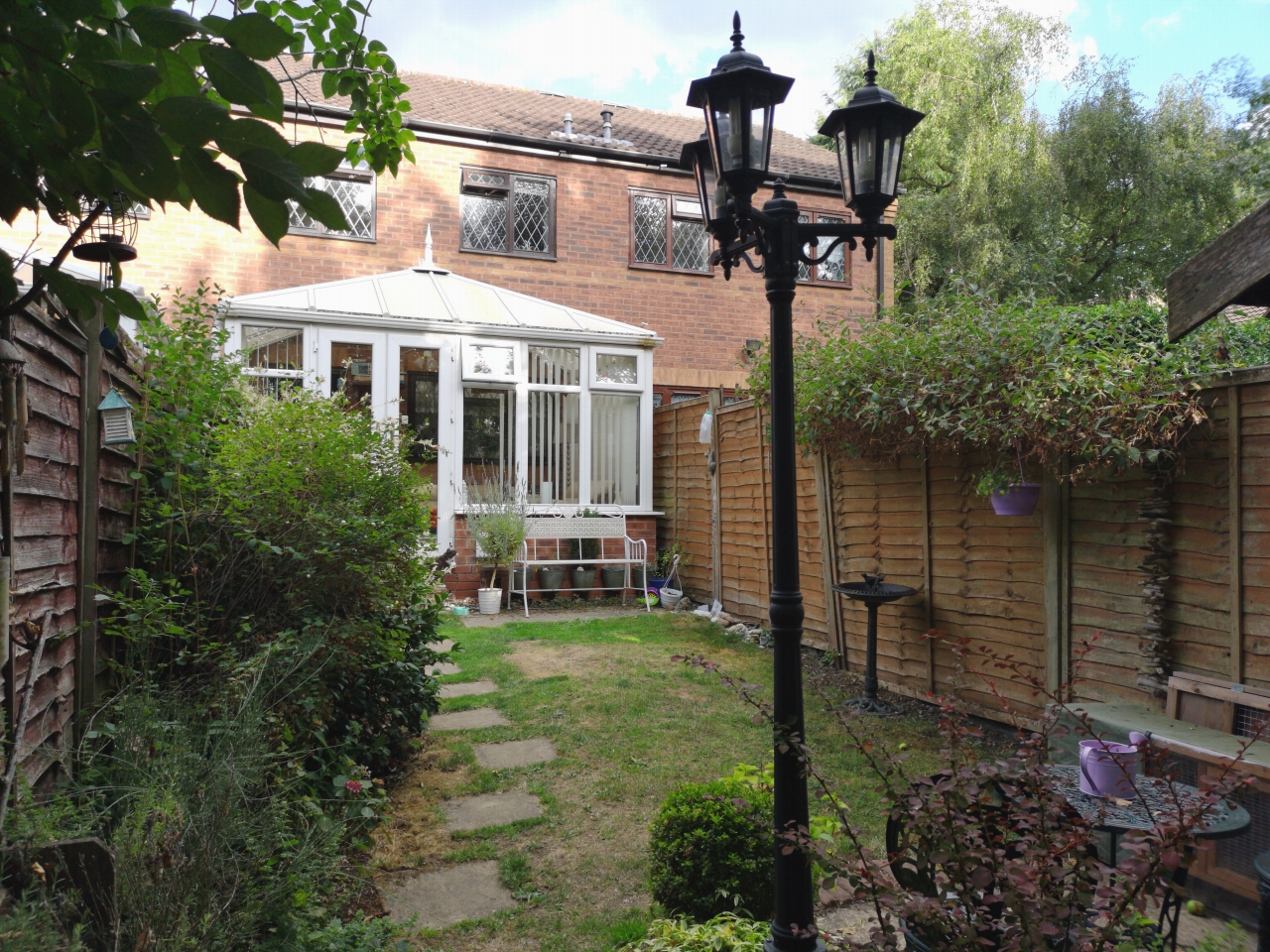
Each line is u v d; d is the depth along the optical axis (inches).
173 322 173.9
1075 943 72.7
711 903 120.3
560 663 281.9
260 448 178.5
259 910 93.3
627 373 429.7
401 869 142.6
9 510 87.5
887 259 556.7
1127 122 679.7
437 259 459.8
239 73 44.8
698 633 335.3
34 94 44.2
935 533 236.7
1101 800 103.4
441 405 387.9
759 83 112.2
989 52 713.6
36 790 96.1
